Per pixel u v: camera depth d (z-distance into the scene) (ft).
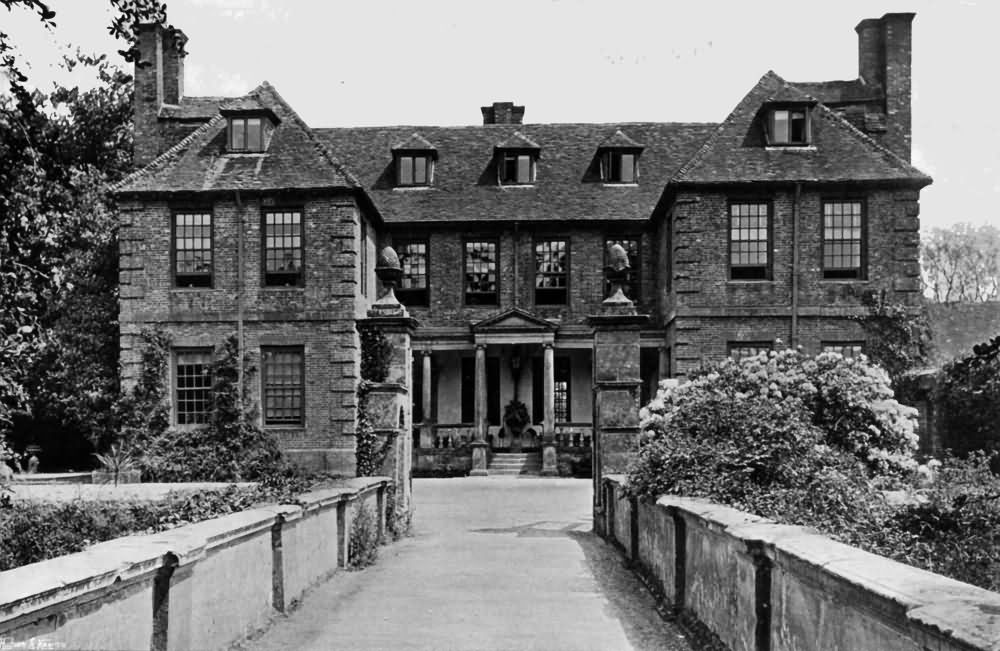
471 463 106.83
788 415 36.45
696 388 43.16
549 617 29.86
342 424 85.05
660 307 102.47
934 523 26.37
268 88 91.30
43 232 27.12
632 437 54.29
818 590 16.20
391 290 57.98
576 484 94.68
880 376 46.11
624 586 35.94
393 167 111.75
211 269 86.69
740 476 31.65
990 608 11.48
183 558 18.98
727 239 85.25
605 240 106.83
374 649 25.26
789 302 84.69
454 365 113.39
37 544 33.99
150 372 85.05
